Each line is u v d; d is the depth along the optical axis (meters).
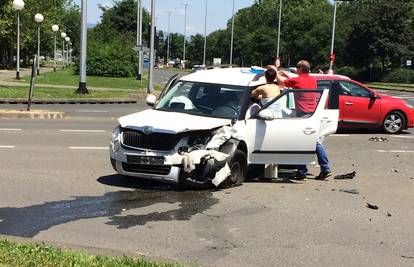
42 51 92.56
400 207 7.87
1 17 59.16
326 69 84.94
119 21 92.81
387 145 14.57
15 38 64.06
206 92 9.24
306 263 5.48
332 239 6.28
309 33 89.25
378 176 10.27
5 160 10.48
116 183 8.78
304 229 6.64
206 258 5.53
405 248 6.05
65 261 4.89
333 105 16.48
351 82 16.91
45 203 7.49
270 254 5.71
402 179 10.02
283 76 11.08
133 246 5.84
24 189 8.24
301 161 9.31
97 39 63.66
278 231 6.52
